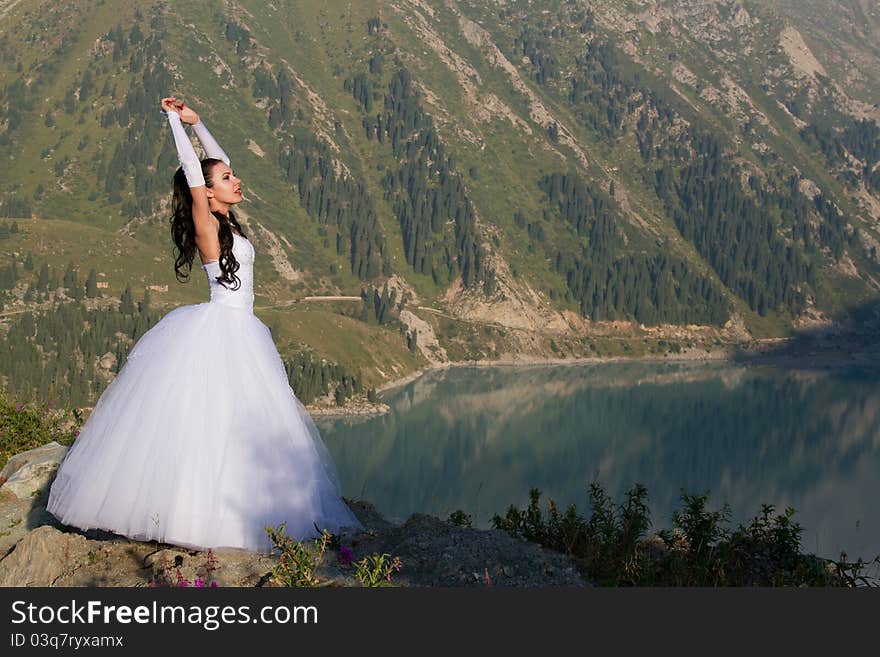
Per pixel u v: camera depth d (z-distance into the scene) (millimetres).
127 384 6891
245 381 6809
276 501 6703
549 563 7270
